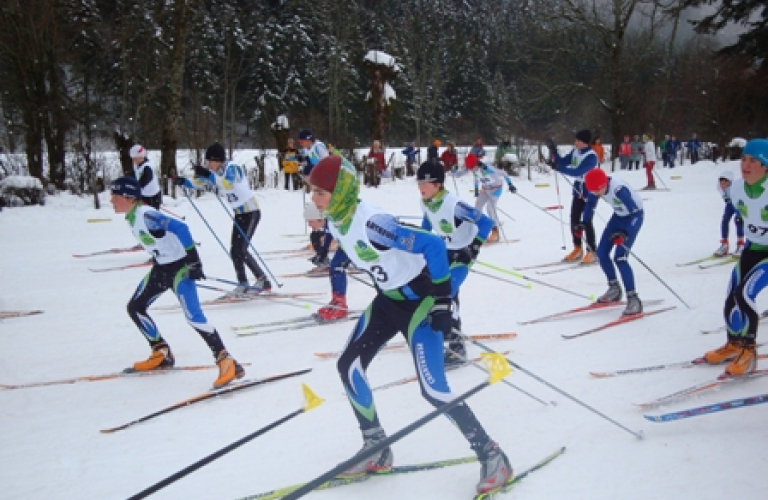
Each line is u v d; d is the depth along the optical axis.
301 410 2.41
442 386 2.68
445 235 4.47
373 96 20.38
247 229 6.54
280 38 34.41
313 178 2.64
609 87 29.38
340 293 5.60
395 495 2.65
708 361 3.90
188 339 5.25
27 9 15.95
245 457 3.11
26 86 16.36
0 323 5.90
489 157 26.45
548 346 4.54
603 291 6.20
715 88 27.78
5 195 13.98
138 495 2.20
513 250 8.78
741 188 3.74
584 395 3.57
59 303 6.62
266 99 32.69
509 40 37.62
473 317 5.48
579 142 7.43
